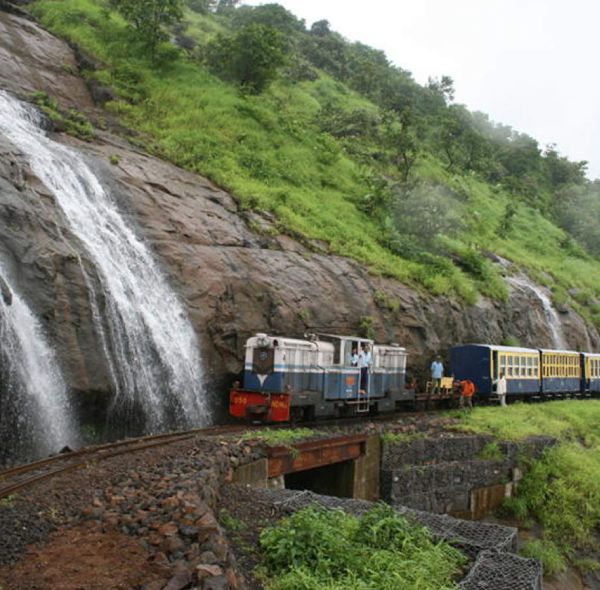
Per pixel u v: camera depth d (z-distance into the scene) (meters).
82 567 7.57
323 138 46.66
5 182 19.03
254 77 47.19
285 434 17.44
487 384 30.95
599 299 58.84
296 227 30.92
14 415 15.45
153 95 38.81
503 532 11.19
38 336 16.80
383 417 24.92
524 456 23.16
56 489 10.55
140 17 42.47
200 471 12.09
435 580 8.91
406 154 59.94
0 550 7.94
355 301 28.34
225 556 8.20
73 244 19.56
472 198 63.31
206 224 26.00
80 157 25.14
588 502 21.86
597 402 36.59
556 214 81.38
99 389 17.59
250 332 23.33
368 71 86.25
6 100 27.08
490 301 39.88
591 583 18.97
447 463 20.92
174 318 21.64
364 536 10.06
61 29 40.84
